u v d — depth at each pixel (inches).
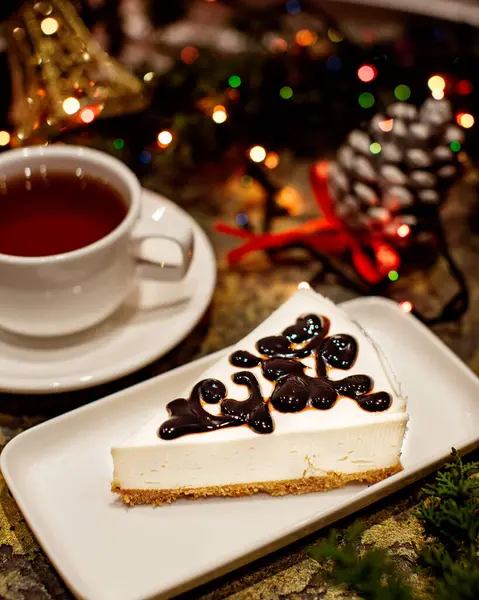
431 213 21.7
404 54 23.8
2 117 22.4
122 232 18.9
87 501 17.7
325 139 24.1
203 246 21.3
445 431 18.9
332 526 18.0
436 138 20.9
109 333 19.8
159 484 17.8
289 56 23.3
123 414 18.8
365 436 17.9
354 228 22.4
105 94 21.3
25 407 19.6
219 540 17.3
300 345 18.8
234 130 23.2
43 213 19.9
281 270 22.8
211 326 21.4
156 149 23.1
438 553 17.3
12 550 17.5
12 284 18.5
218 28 27.3
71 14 21.5
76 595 16.2
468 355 21.1
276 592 17.2
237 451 17.7
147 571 16.8
